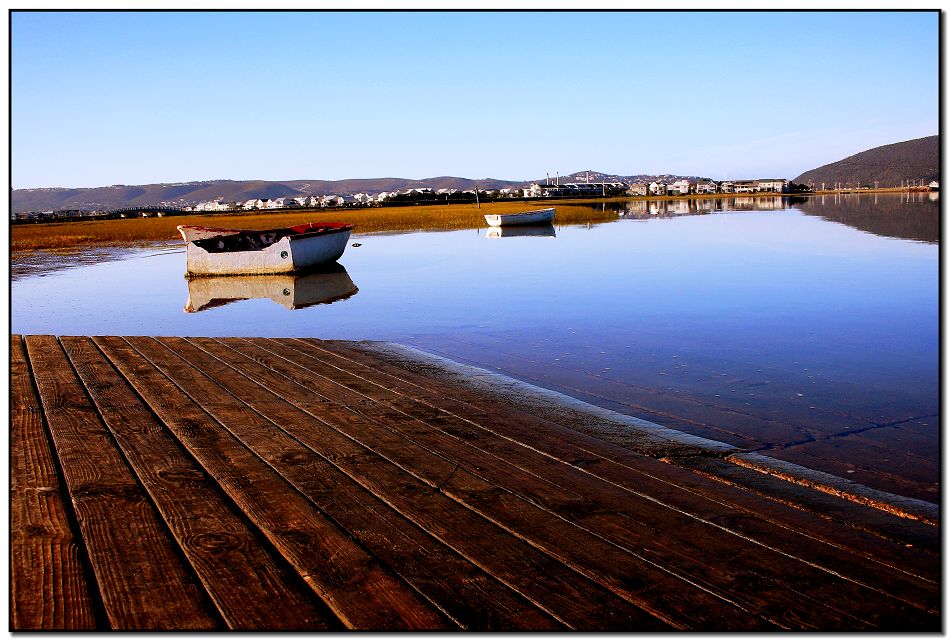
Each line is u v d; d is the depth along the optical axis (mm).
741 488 4199
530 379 7961
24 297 17516
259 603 2691
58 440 4641
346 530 3363
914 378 7980
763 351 9477
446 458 4477
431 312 13539
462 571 2986
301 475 4082
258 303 15930
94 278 21844
